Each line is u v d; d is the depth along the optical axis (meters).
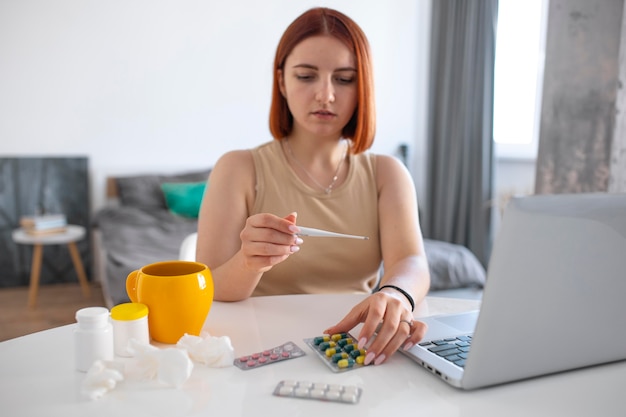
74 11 3.37
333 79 1.08
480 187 3.51
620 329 0.65
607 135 2.04
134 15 3.50
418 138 4.27
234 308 0.91
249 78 3.81
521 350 0.60
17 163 3.32
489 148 3.47
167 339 0.74
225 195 1.13
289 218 0.84
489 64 3.41
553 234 0.56
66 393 0.60
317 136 1.16
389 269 1.06
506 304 0.57
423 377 0.65
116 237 2.77
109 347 0.66
